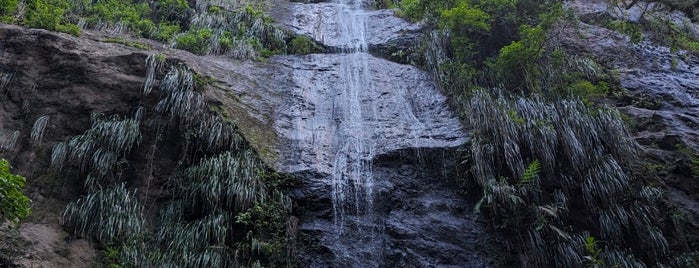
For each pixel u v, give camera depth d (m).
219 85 10.76
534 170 8.52
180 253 7.68
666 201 9.26
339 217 8.78
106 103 9.36
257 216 8.16
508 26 12.62
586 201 8.90
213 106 9.73
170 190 8.73
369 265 8.18
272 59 12.93
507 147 9.09
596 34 14.28
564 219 8.77
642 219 8.72
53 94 9.34
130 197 8.33
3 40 9.83
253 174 8.62
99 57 10.02
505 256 8.35
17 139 8.66
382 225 8.73
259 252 7.86
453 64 11.84
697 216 9.19
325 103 11.53
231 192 8.22
